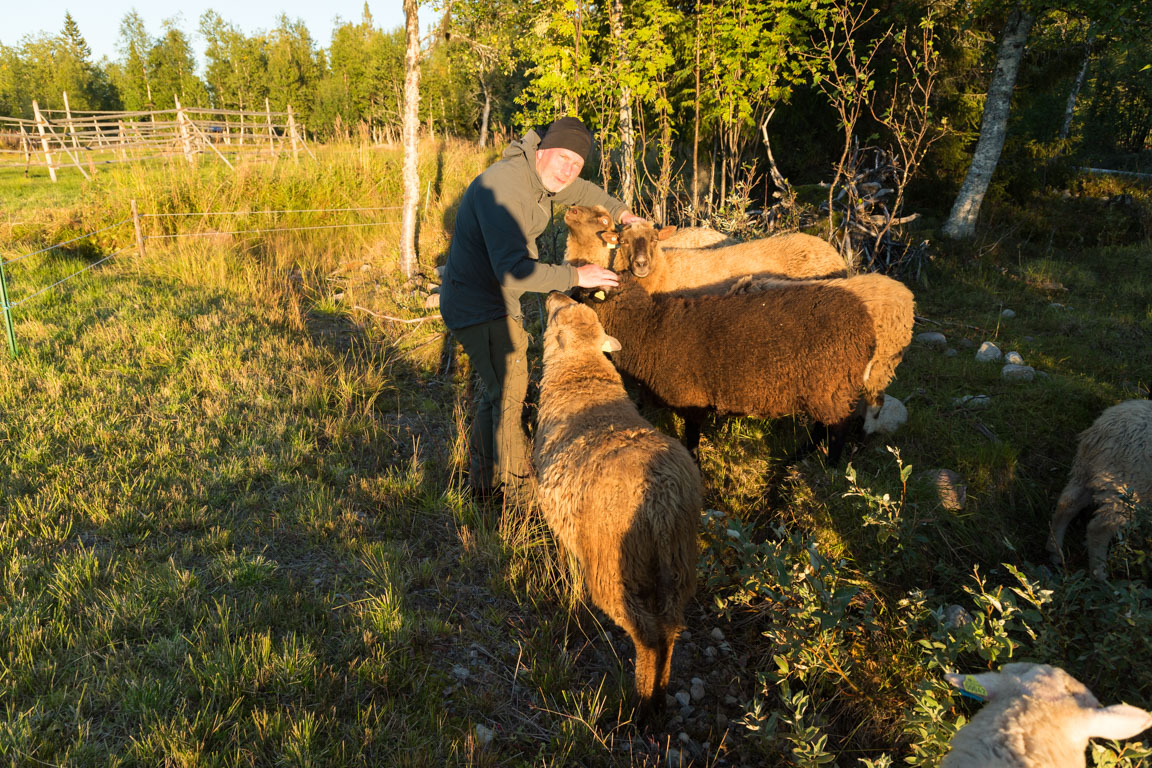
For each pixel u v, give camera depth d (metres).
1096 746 2.04
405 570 3.52
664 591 2.74
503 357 3.91
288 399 5.31
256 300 7.71
